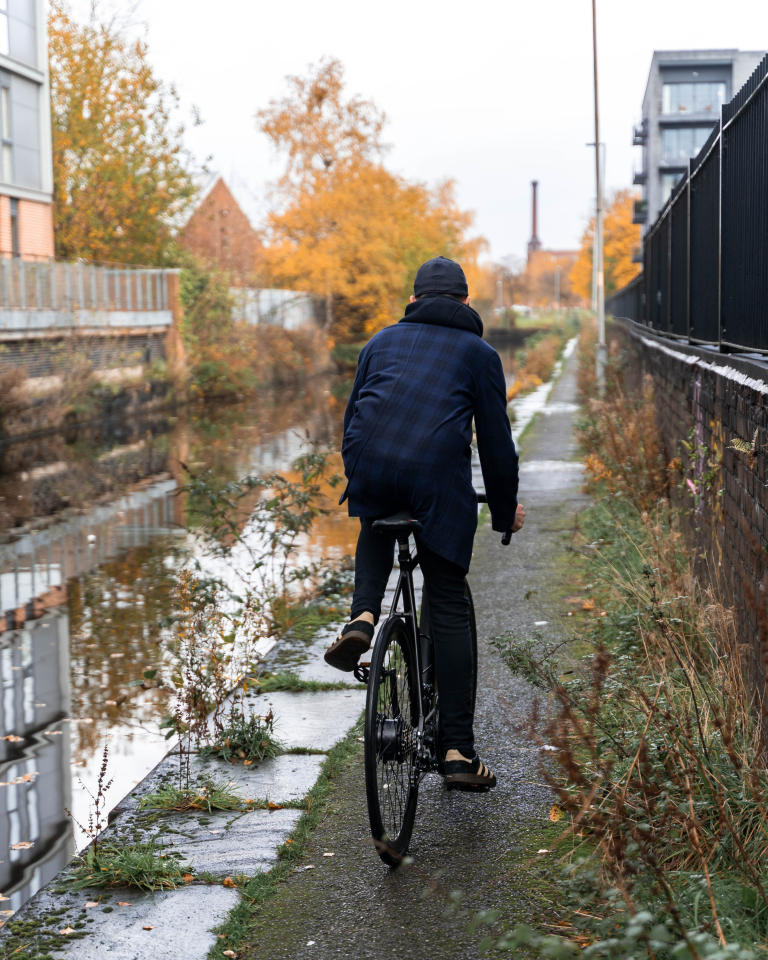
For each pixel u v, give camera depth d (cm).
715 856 272
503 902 281
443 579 322
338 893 292
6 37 2834
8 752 493
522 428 1753
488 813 342
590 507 920
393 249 4494
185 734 425
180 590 513
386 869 305
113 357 2706
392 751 300
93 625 717
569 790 332
